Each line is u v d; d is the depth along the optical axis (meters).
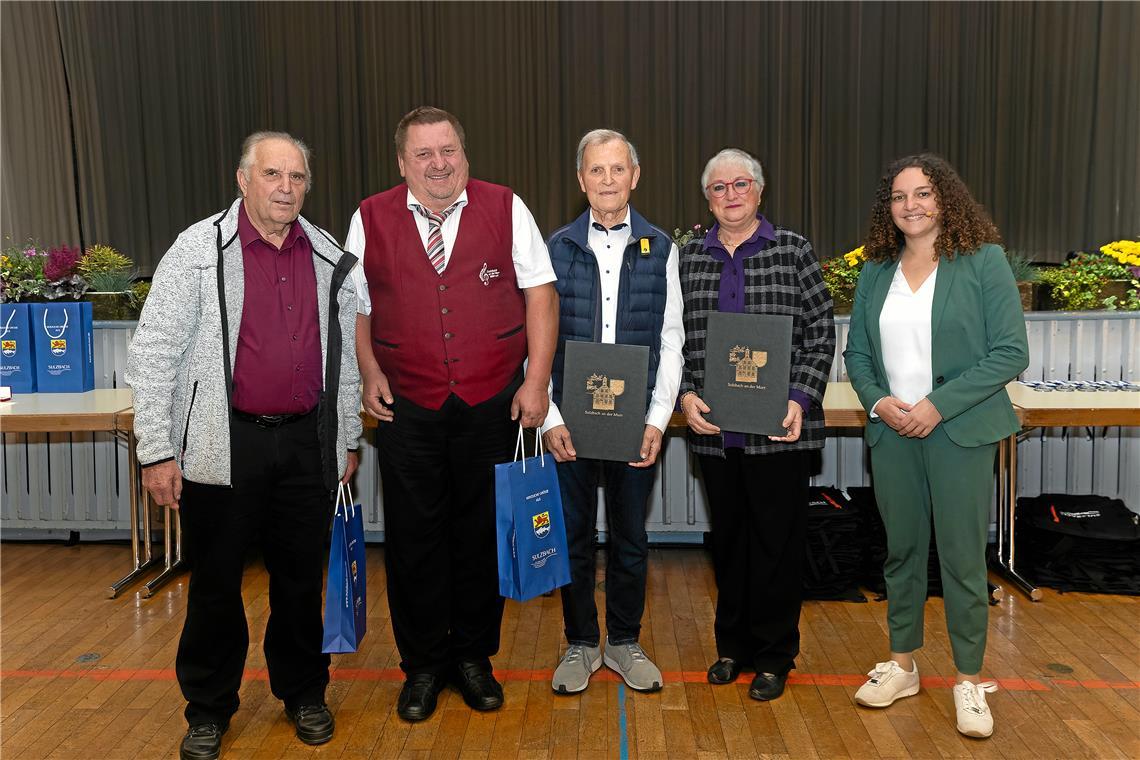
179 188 9.57
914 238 2.33
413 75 9.33
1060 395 3.38
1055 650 2.87
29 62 9.29
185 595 3.46
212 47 9.41
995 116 9.10
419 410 2.27
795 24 9.05
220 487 2.12
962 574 2.31
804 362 2.39
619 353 2.37
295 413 2.17
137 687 2.65
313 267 2.18
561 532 2.38
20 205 9.48
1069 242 9.12
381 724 2.40
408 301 2.24
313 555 2.26
